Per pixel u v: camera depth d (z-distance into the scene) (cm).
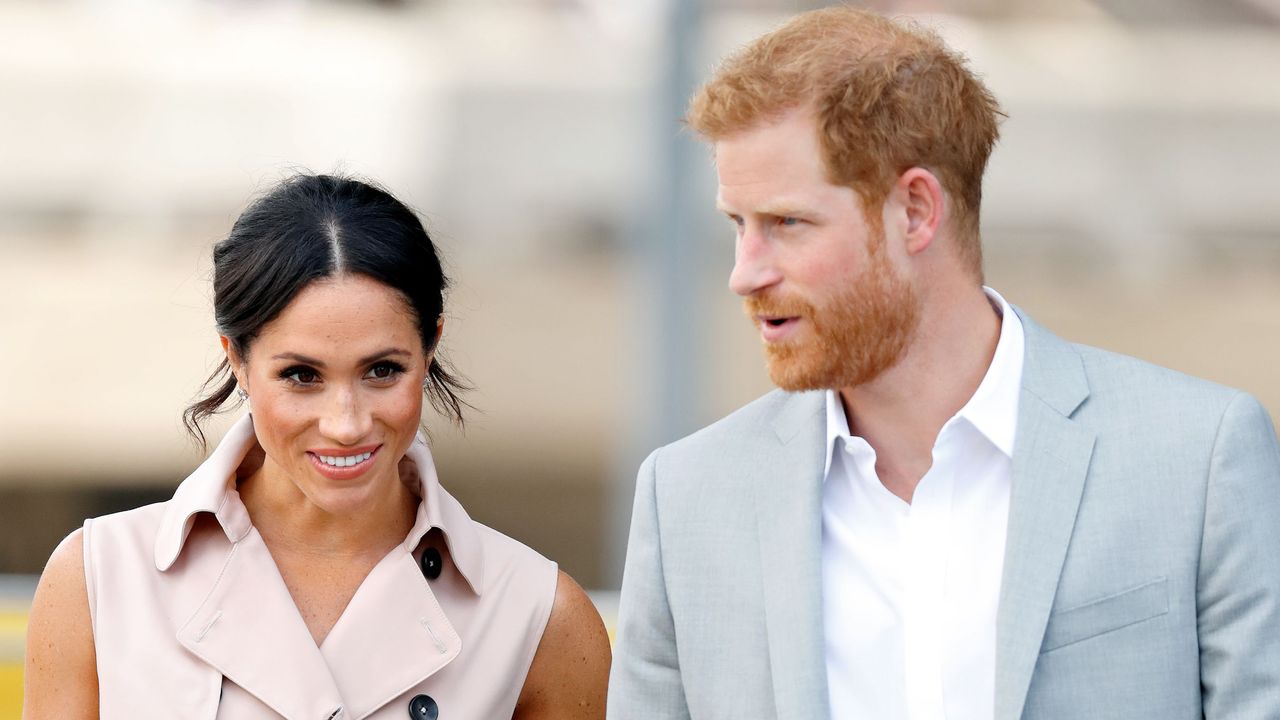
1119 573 615
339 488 685
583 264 1705
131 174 1708
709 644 672
